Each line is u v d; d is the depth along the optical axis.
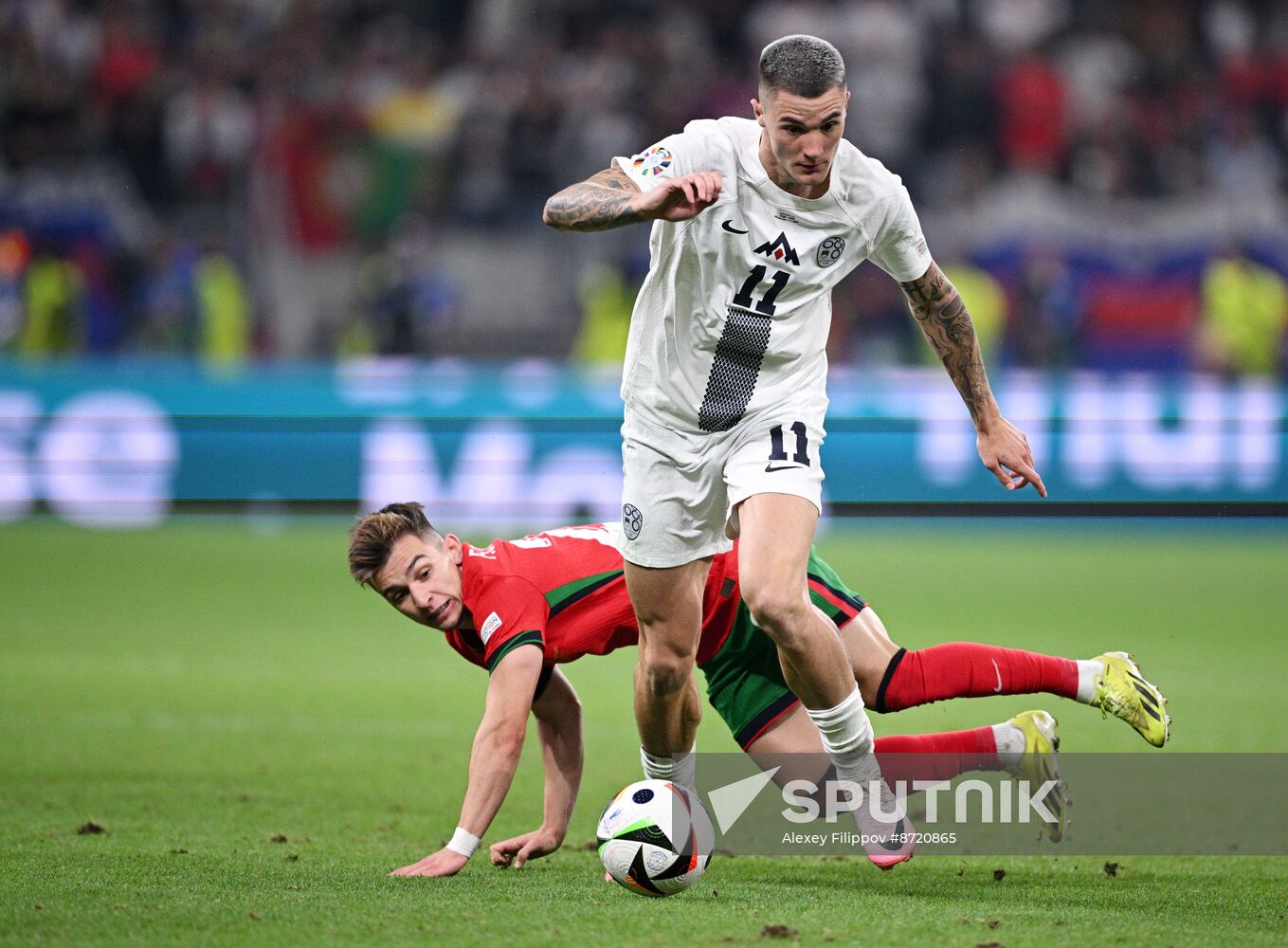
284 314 64.88
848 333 63.09
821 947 11.84
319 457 43.09
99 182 65.75
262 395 46.91
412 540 14.70
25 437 46.31
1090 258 66.81
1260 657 30.62
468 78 68.12
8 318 63.12
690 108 68.50
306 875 14.49
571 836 17.41
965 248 66.62
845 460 31.97
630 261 64.62
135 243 65.19
